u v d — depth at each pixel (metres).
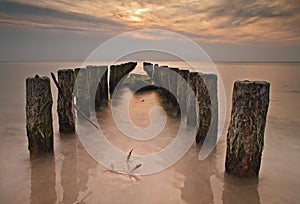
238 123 4.20
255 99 4.04
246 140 4.17
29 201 3.80
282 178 4.50
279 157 5.48
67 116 6.71
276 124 8.38
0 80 22.61
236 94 4.20
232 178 4.38
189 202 3.79
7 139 6.46
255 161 4.23
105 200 3.83
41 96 5.11
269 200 3.85
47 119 5.24
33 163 5.03
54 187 4.18
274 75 30.88
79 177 4.51
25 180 4.39
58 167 4.88
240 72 37.44
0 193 4.01
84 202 3.77
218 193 4.02
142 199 3.86
